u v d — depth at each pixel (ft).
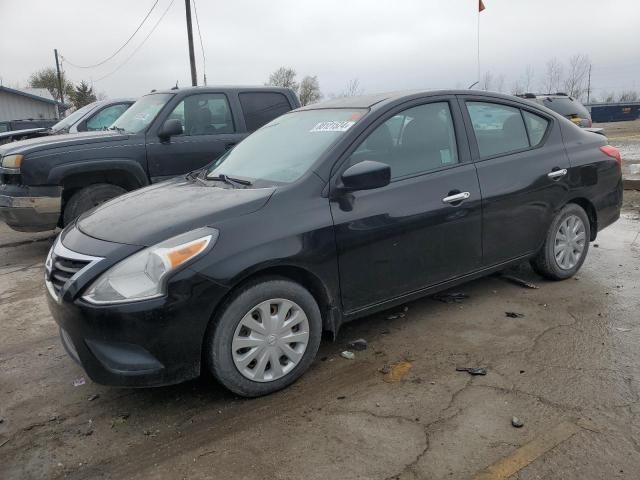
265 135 14.76
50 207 20.72
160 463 9.18
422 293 13.26
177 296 9.72
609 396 10.44
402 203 12.43
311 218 11.18
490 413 10.09
